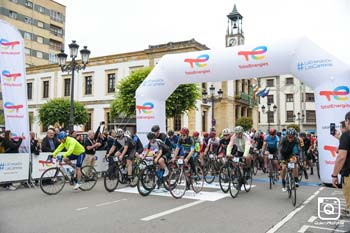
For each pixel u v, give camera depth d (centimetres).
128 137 894
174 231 494
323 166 945
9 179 894
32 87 3616
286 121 4859
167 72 1187
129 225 525
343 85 918
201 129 2884
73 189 884
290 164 705
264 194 831
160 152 789
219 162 1020
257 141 1309
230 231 497
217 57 1091
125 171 892
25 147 973
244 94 3500
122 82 2212
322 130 941
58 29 5806
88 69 3206
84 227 512
